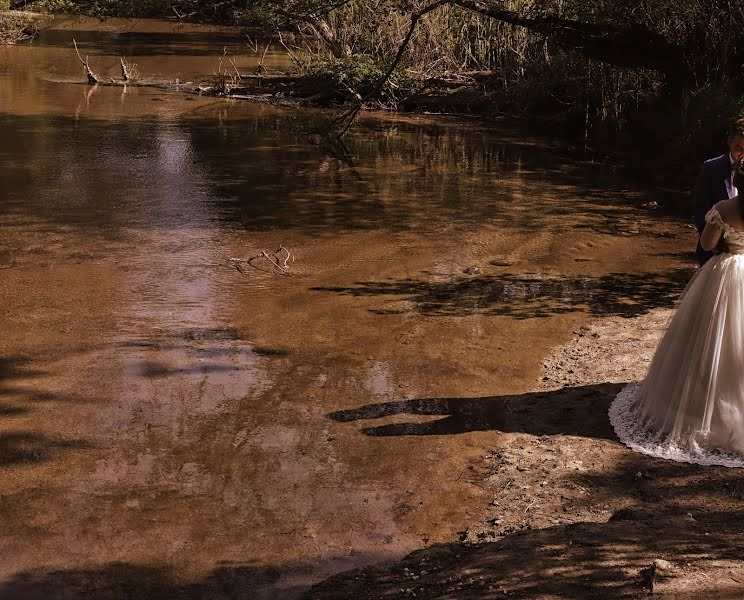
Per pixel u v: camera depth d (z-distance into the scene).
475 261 10.06
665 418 5.70
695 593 3.66
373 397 6.73
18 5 32.03
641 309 8.53
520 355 7.48
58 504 5.32
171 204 12.20
